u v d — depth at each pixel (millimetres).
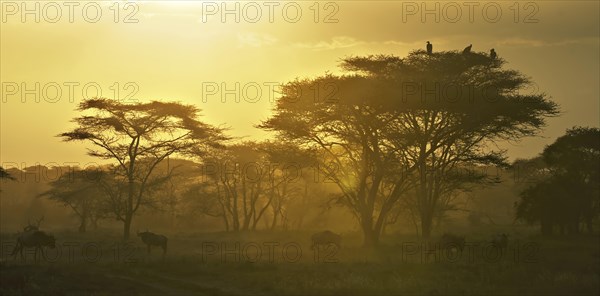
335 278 32344
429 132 56156
